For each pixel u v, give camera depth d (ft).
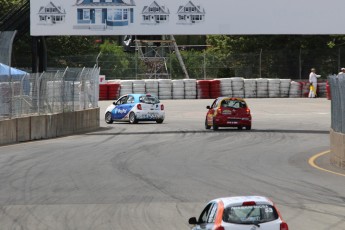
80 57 577.43
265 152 248.73
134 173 202.08
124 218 143.43
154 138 296.92
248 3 308.81
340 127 216.13
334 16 309.22
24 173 203.62
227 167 212.84
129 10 307.17
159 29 307.78
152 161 226.58
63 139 296.92
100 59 579.07
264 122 377.09
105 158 233.96
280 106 481.87
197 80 554.05
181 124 368.89
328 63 592.60
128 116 376.89
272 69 592.19
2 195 171.01
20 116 285.84
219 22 308.81
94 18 307.99
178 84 548.31
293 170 206.80
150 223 138.00
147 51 636.89
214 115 327.06
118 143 278.67
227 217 96.94
